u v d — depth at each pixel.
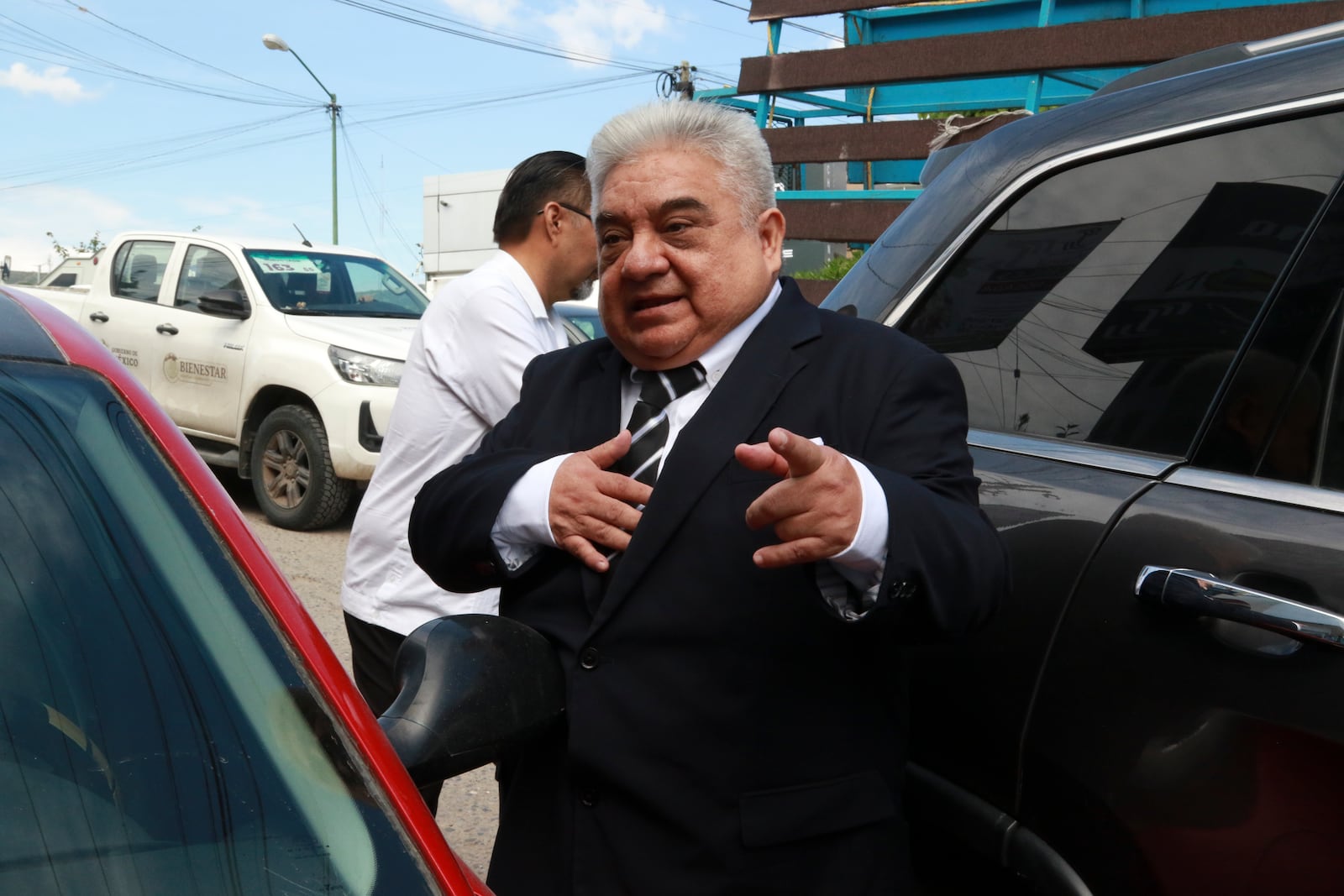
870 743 1.47
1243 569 1.59
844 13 6.71
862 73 6.24
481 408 2.40
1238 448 1.73
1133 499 1.80
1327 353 1.66
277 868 1.00
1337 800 1.46
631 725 1.44
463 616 1.50
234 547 1.19
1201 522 1.69
